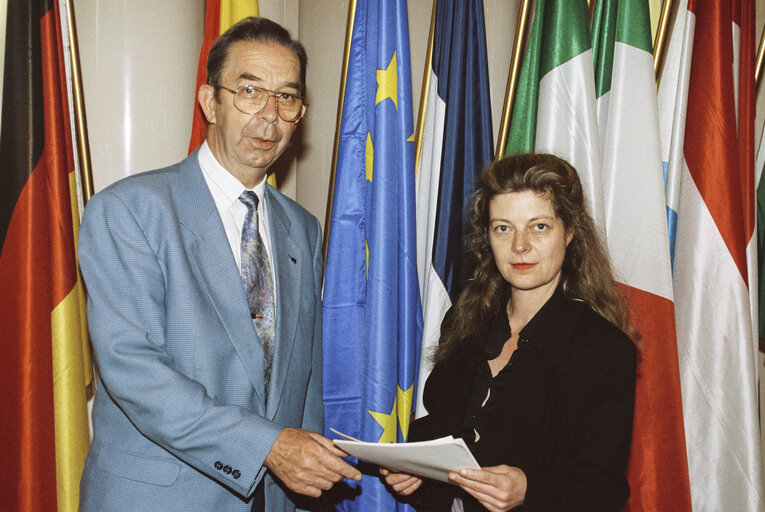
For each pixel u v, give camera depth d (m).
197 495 1.47
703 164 2.12
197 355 1.49
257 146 1.61
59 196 1.89
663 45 2.22
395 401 2.01
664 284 2.02
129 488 1.44
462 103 2.15
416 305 2.06
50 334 1.84
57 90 1.90
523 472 1.37
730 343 2.08
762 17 2.69
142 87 2.26
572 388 1.44
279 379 1.60
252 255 1.65
